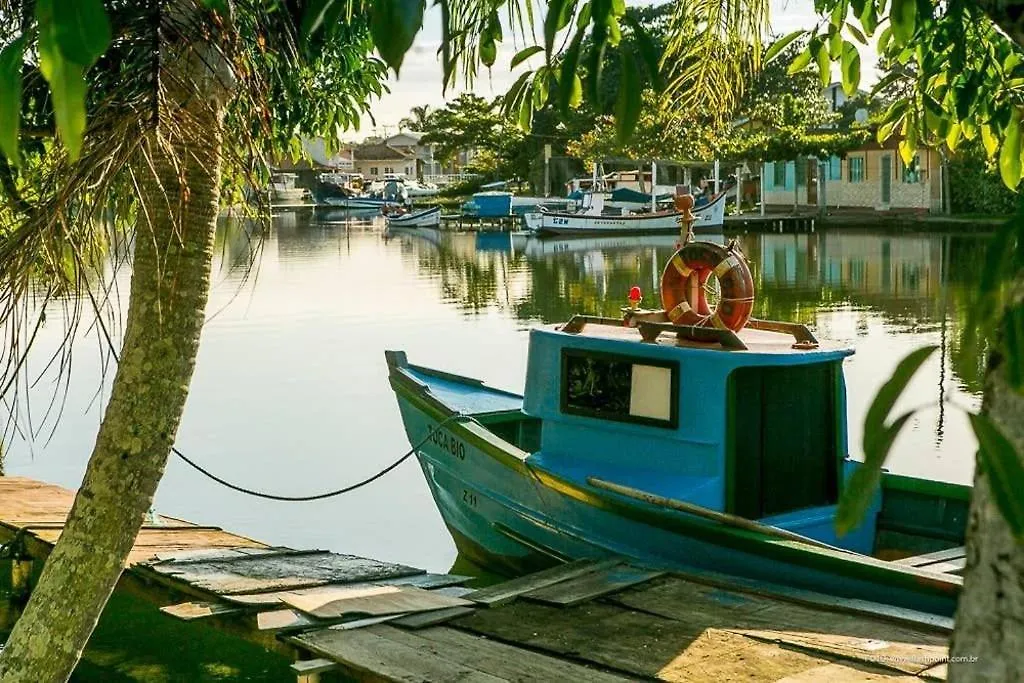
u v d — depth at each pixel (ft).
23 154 13.56
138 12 11.72
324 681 21.65
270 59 14.94
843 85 15.03
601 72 7.18
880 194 140.36
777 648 17.75
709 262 25.40
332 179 238.07
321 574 22.12
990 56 15.67
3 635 24.62
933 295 75.05
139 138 11.62
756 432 24.31
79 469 38.60
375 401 48.06
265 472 38.14
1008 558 6.30
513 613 19.74
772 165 159.22
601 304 76.18
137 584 22.54
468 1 13.53
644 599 20.42
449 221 175.94
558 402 26.14
